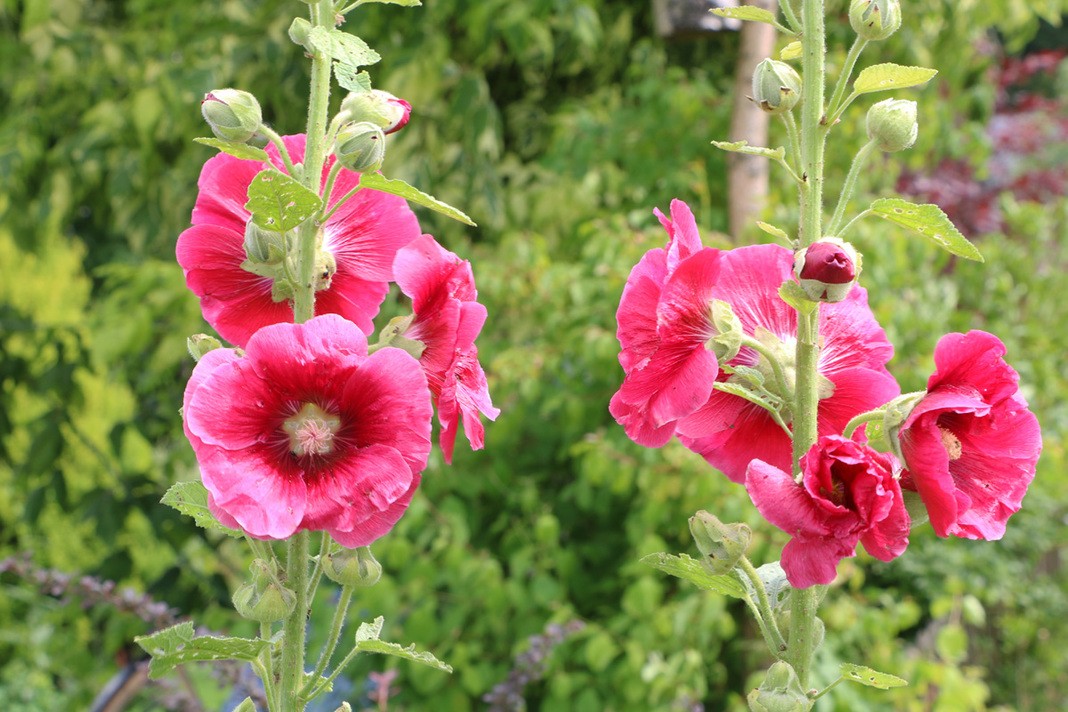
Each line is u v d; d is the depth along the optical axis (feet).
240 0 16.08
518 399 12.97
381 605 12.01
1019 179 24.50
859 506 4.02
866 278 13.26
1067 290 19.98
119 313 14.46
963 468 4.47
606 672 12.21
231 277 4.95
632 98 16.29
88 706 15.96
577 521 13.80
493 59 16.56
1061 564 20.04
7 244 19.52
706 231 12.84
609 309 12.66
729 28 11.32
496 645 12.69
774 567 5.08
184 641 4.21
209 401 4.07
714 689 13.94
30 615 18.52
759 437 4.99
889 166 15.98
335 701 11.88
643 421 4.73
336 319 4.23
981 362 4.19
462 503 12.81
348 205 4.94
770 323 4.87
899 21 4.48
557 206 15.52
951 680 12.78
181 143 17.04
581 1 15.33
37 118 16.71
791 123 4.59
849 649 13.34
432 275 4.66
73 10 17.43
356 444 4.27
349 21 14.87
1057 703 17.84
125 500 15.66
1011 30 18.03
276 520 4.08
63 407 16.24
